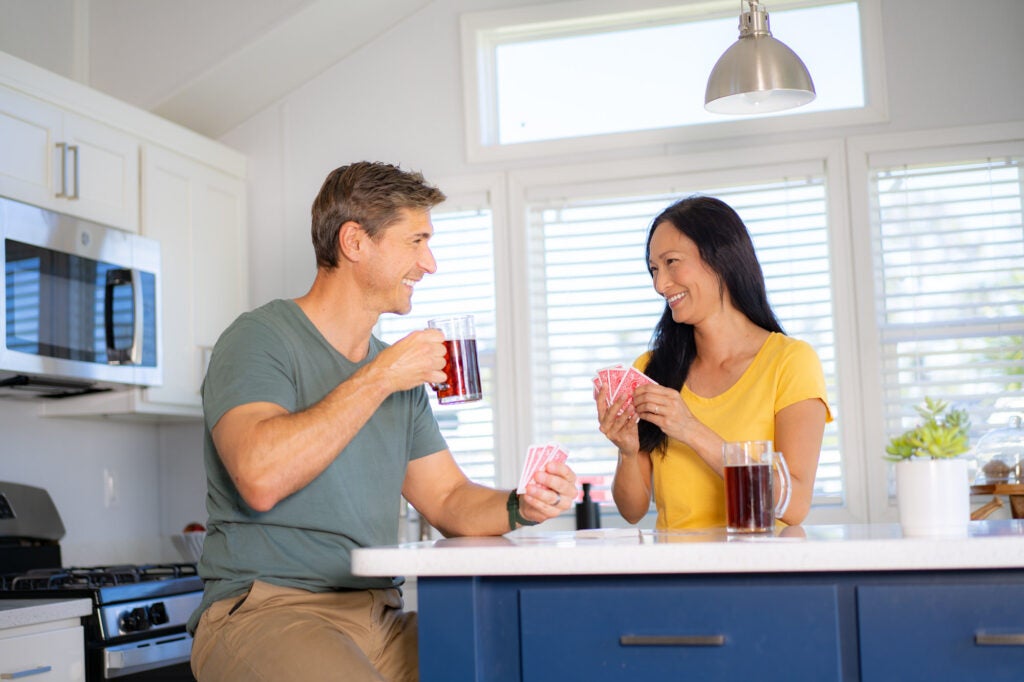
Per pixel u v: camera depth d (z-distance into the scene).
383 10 3.99
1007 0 3.66
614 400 2.29
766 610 1.43
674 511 2.34
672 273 2.40
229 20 3.89
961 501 1.52
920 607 1.40
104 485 3.87
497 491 2.01
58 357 3.03
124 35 3.96
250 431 1.72
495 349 3.95
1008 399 3.58
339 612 1.84
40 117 3.10
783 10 3.88
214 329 3.88
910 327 3.66
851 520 3.62
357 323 2.03
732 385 2.37
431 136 4.07
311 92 4.18
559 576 1.50
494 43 4.12
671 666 1.45
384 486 1.98
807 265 3.76
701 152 3.83
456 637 1.50
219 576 1.87
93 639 2.75
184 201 3.75
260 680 1.69
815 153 3.74
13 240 2.91
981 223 3.65
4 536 3.32
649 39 3.98
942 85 3.68
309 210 4.14
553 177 3.94
